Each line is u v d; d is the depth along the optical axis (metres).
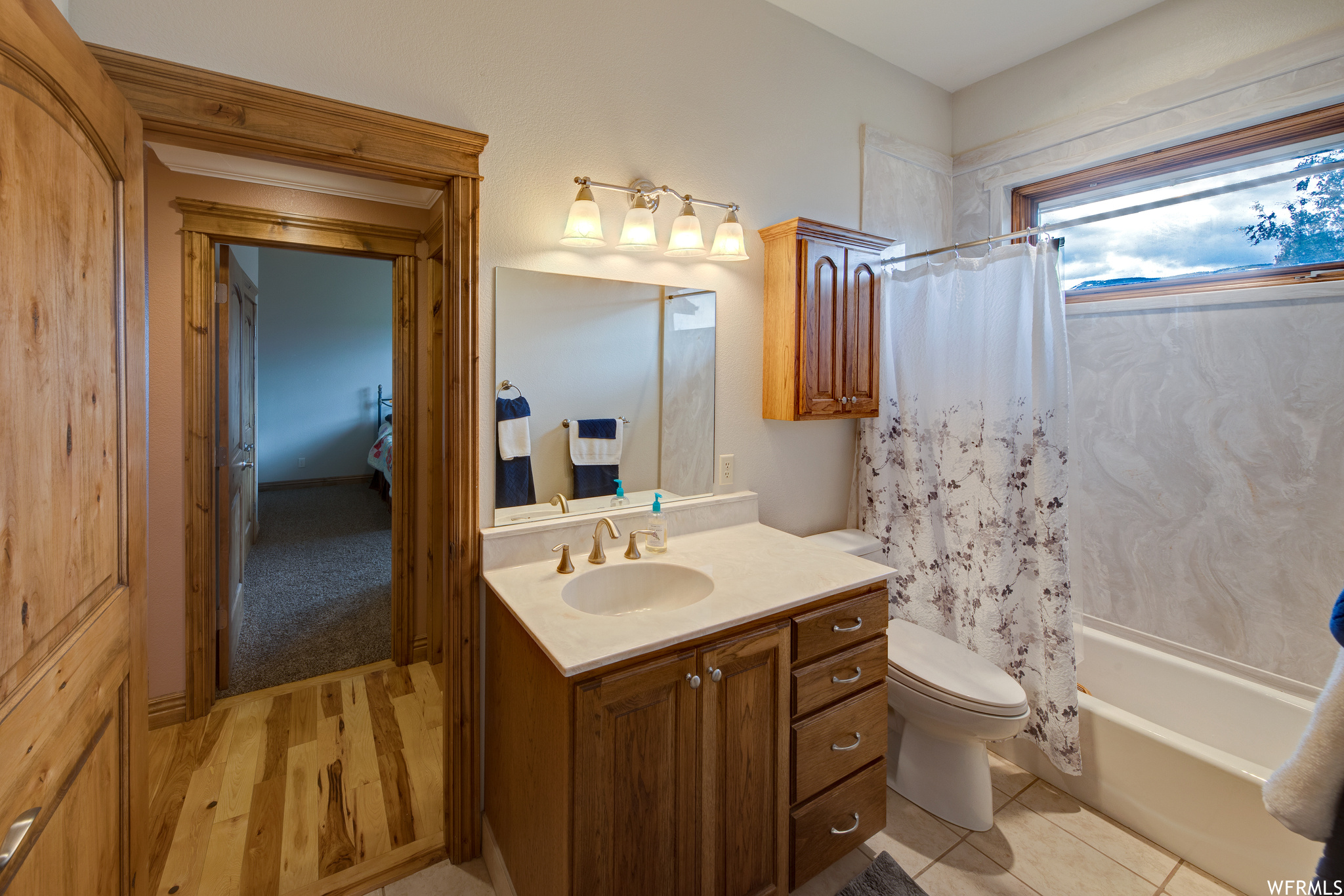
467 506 1.62
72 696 0.92
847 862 1.68
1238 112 2.00
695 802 1.33
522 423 1.72
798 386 2.09
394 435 2.68
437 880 1.60
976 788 1.80
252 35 1.32
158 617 2.21
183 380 2.20
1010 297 2.01
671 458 2.03
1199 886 1.58
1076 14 2.24
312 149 1.37
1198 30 2.08
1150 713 2.18
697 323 2.05
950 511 2.22
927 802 1.88
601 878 1.21
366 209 2.48
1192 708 2.07
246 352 3.40
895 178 2.60
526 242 1.68
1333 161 1.88
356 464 6.93
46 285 0.84
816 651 1.54
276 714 2.33
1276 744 1.89
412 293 2.61
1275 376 1.94
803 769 1.52
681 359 2.02
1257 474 1.98
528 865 1.36
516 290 1.67
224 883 1.54
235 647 2.88
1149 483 2.23
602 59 1.79
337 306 6.73
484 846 1.68
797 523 2.41
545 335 1.74
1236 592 2.04
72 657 0.91
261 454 6.45
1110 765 1.83
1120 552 2.32
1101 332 2.36
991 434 2.08
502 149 1.63
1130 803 1.79
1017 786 2.00
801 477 2.41
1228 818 1.58
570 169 1.74
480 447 1.65
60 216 0.88
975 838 1.77
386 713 2.35
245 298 3.27
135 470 1.16
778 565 1.72
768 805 1.46
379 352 6.98
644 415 1.95
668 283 1.97
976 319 2.12
